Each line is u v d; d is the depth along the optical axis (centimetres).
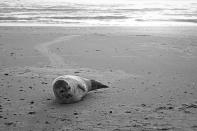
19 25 2552
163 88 903
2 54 1416
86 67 1180
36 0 5884
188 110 716
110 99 805
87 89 846
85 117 679
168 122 645
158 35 2044
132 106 748
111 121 653
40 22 2805
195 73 1093
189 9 4434
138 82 970
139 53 1443
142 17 3347
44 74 1073
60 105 765
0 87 914
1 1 5444
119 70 1133
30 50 1512
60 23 2758
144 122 646
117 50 1509
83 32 2164
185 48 1585
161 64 1234
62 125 636
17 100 801
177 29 2417
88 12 3772
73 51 1485
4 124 644
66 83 767
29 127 629
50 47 1588
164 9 4381
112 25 2672
